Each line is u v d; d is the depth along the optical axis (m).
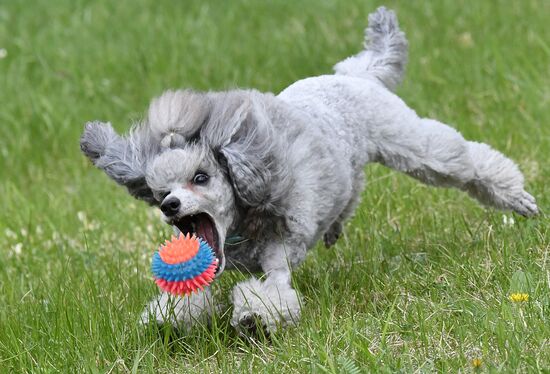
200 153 7.39
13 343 8.09
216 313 8.15
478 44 14.90
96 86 15.55
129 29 17.67
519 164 11.04
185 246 7.20
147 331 7.99
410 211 10.35
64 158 14.23
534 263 8.32
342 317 7.95
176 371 7.61
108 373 7.55
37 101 15.27
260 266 8.05
